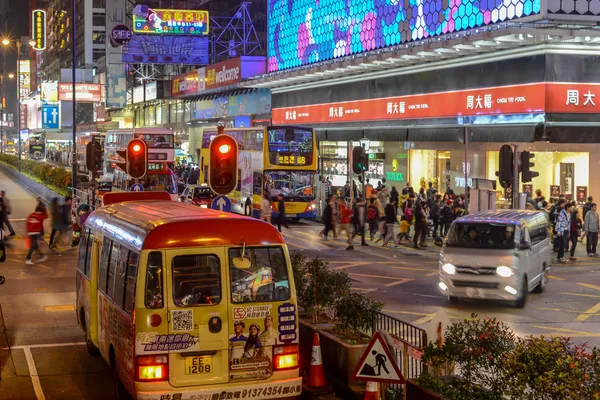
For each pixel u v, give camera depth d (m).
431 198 32.50
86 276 14.23
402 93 39.50
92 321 13.55
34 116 141.25
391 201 31.16
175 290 9.99
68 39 147.50
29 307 18.72
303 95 49.91
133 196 15.94
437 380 9.13
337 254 27.72
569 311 18.00
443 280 18.50
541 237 20.36
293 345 10.44
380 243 30.95
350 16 43.91
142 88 82.56
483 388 8.88
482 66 33.81
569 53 30.41
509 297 17.92
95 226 13.84
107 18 95.69
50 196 45.38
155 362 9.85
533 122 31.03
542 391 7.57
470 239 18.72
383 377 8.90
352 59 38.28
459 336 9.24
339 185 46.56
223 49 77.69
